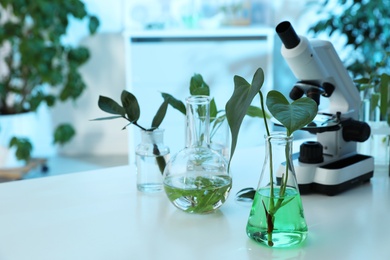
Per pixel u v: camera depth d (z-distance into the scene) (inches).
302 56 42.8
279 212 35.0
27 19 127.3
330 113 47.1
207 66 123.0
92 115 141.3
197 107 39.8
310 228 37.5
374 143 48.5
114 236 36.5
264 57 122.8
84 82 133.8
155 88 123.6
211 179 39.1
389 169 46.9
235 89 35.2
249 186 44.1
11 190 43.9
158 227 37.6
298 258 33.9
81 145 143.1
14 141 116.5
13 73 122.6
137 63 122.4
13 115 121.0
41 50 115.5
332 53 44.9
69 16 134.0
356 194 43.0
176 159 40.1
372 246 35.1
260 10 134.7
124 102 42.6
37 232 37.1
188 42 121.6
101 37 136.8
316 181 42.9
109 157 140.4
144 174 43.4
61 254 34.4
